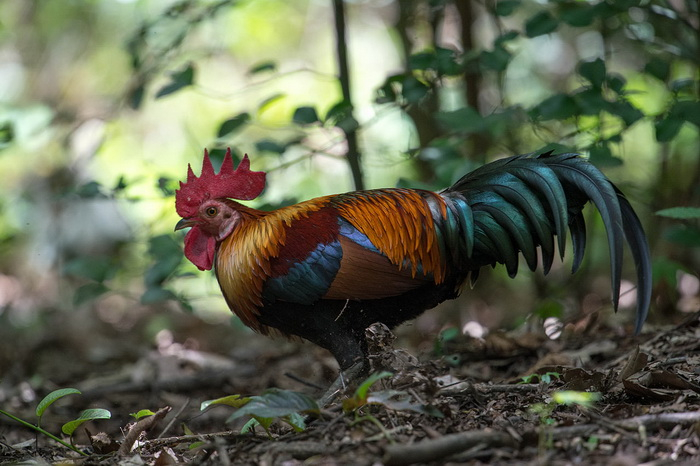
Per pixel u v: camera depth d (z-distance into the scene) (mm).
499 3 10219
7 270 21016
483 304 15805
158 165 22172
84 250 19781
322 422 6707
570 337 10195
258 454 5910
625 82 10000
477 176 7750
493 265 7777
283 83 23922
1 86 23688
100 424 9805
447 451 5426
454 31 16359
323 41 24344
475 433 5594
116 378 11758
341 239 7289
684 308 12242
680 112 9461
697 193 11844
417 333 13492
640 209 15844
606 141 9828
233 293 7594
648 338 9398
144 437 7691
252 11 23469
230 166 7832
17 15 23906
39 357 14273
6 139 11484
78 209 20281
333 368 10633
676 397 6461
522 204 7363
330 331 7422
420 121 14930
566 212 6930
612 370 7387
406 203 7574
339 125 9977
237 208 7723
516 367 9414
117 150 22438
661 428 5699
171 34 13570
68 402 10672
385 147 15914
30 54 24078
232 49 24062
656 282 10094
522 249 7406
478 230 7551
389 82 10203
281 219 7449
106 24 24266
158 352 12859
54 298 20016
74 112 21109
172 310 18109
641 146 16828
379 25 23656
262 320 7711
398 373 6777
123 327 17156
